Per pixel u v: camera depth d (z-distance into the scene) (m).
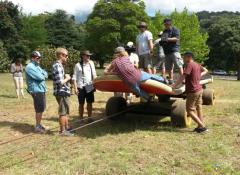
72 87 10.70
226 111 12.69
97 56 66.75
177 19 46.34
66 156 7.70
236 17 79.50
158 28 45.69
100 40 52.50
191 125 10.38
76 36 80.38
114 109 11.05
